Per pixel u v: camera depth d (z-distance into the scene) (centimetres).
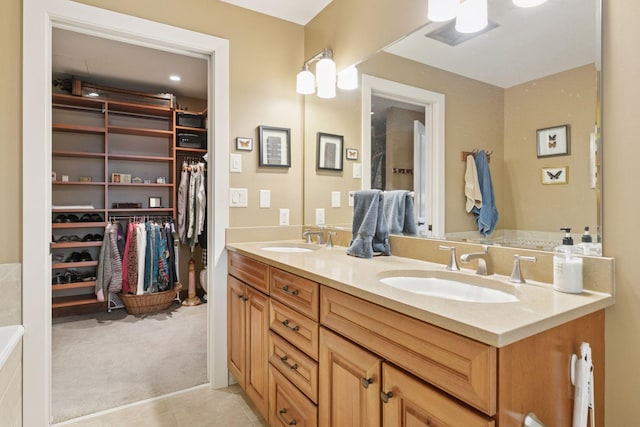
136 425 172
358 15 195
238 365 196
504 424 72
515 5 127
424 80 160
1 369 134
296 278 141
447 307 86
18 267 160
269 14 229
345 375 113
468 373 75
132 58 302
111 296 359
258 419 178
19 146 160
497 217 133
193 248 377
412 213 166
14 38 159
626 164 101
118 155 358
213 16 209
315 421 128
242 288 190
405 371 91
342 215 209
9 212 159
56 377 218
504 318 79
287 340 147
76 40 270
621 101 102
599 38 105
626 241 100
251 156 222
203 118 396
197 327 310
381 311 99
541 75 120
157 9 192
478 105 139
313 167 231
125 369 230
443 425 81
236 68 217
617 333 101
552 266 112
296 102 240
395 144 175
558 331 86
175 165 382
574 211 112
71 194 354
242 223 219
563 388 88
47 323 166
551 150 118
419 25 161
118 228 343
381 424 99
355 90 199
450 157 150
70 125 335
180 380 217
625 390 100
